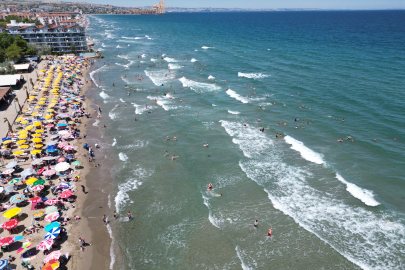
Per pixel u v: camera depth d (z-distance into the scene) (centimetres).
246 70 8719
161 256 2527
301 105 5816
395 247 2525
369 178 3484
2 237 2555
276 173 3644
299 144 4297
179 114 5572
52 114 5034
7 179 3334
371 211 2948
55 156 3956
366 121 4978
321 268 2367
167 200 3225
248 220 2905
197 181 3550
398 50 11106
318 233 2703
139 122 5244
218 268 2400
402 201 3092
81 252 2530
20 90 6469
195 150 4266
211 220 2920
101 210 3053
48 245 2373
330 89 6638
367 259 2423
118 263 2445
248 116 5397
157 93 6819
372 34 17075
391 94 6162
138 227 2845
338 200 3125
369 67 8481
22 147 3872
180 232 2784
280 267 2391
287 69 8662
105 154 4169
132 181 3562
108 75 8469
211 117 5406
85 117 5422
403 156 3916
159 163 3947
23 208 2944
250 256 2503
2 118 4944
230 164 3875
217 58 10712
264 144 4372
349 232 2702
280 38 16300
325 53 11038
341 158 3934
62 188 3234
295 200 3150
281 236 2694
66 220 2886
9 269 2241
